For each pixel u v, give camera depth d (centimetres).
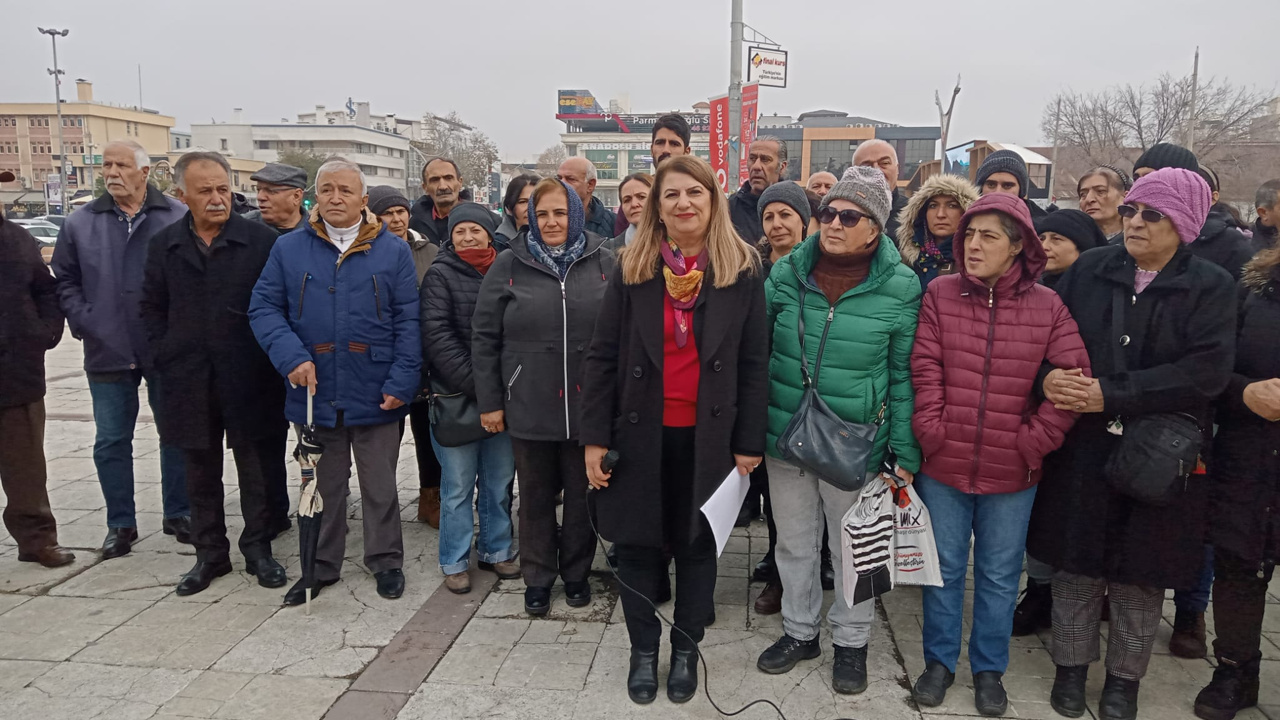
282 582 371
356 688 285
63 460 570
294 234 352
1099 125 3219
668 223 259
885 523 272
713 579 285
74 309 388
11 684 285
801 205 347
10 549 411
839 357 272
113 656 305
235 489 520
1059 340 260
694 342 266
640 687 277
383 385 353
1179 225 247
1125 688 269
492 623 338
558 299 334
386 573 366
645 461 269
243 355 357
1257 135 3005
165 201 410
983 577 275
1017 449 259
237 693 281
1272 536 256
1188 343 249
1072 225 328
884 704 278
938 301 272
